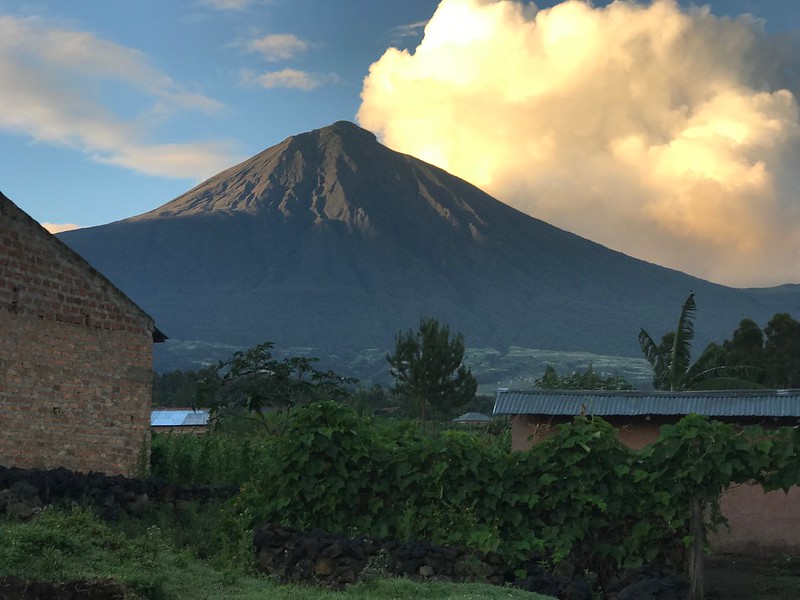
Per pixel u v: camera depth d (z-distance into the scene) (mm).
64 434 18125
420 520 14812
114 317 19578
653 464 14703
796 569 18094
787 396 21062
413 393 58594
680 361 35750
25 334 17359
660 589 13008
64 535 10422
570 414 22250
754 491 20094
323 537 13508
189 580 10961
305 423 15172
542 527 14805
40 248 17812
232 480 20734
